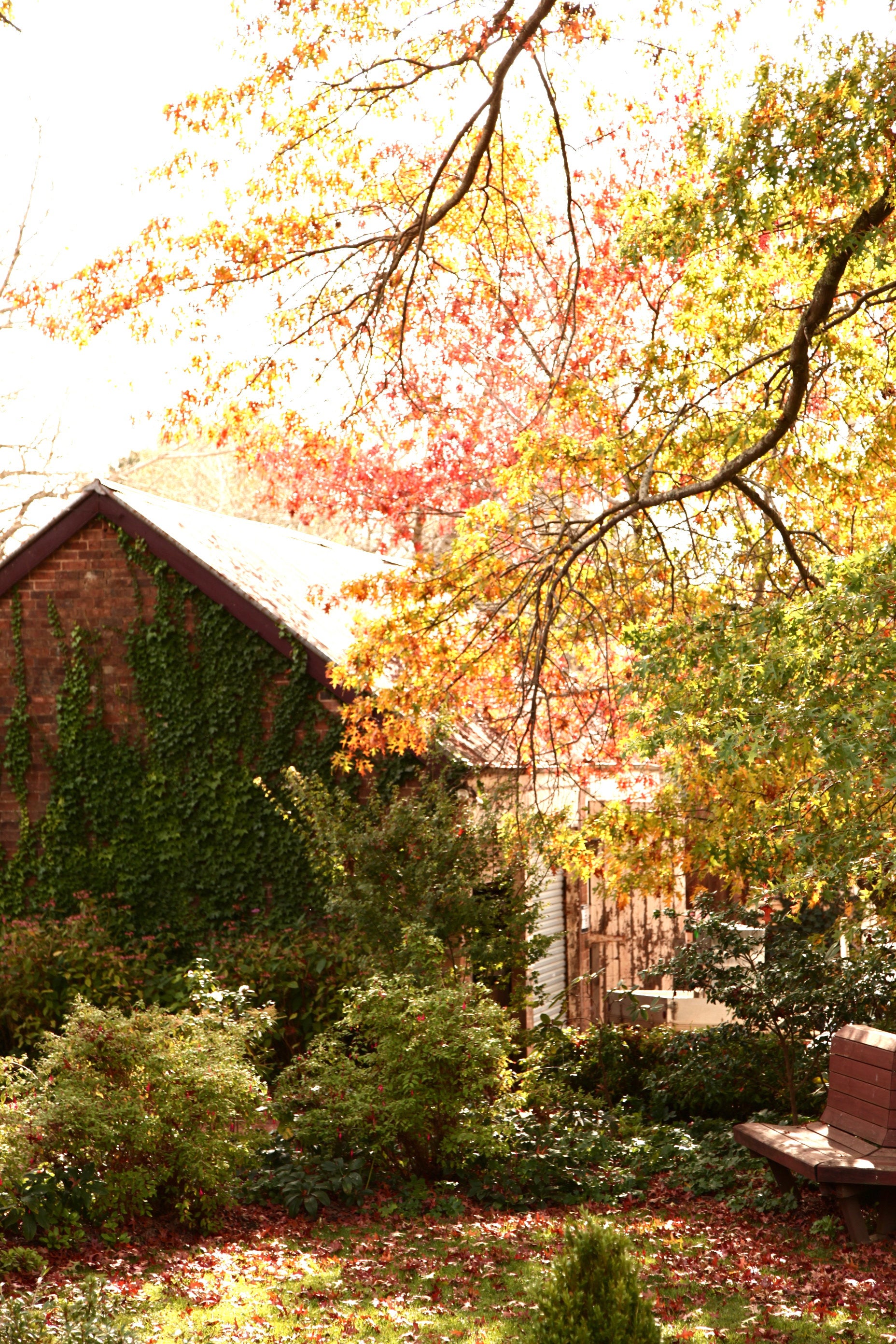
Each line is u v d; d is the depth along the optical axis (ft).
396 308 39.75
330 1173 29.53
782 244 34.63
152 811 47.65
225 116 35.04
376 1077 30.68
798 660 21.72
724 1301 21.94
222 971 42.29
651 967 38.81
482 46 33.32
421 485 58.65
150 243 36.17
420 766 44.06
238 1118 27.25
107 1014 27.58
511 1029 31.78
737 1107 38.22
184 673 47.60
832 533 38.99
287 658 46.42
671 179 46.16
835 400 38.73
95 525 48.73
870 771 21.54
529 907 39.34
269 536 57.98
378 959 36.24
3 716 49.26
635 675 25.40
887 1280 23.15
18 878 48.80
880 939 32.35
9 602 49.52
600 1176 31.83
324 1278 23.25
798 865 26.22
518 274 45.68
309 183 37.22
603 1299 15.39
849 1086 28.66
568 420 46.01
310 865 45.34
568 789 51.08
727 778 28.66
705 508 38.60
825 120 27.48
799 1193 29.12
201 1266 24.03
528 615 39.65
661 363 36.17
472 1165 31.37
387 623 37.35
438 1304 21.88
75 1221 24.22
